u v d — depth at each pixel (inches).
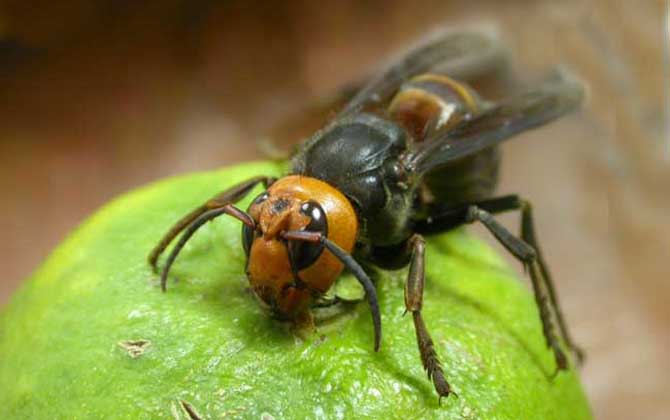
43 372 6.7
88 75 12.0
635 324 11.8
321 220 6.6
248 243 6.7
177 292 6.9
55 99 12.0
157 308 6.8
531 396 6.8
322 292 6.7
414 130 7.7
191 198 7.4
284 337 6.7
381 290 7.0
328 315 6.8
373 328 6.8
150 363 6.6
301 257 6.6
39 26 11.6
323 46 12.0
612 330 11.7
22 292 7.3
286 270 6.6
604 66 13.0
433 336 6.8
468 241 7.6
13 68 11.8
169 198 7.4
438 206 7.8
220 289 6.9
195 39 12.2
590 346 11.6
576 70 12.7
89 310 6.8
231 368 6.6
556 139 12.8
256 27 12.1
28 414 6.6
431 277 7.2
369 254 7.1
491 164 8.1
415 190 7.5
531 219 7.9
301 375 6.6
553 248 12.2
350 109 8.0
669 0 13.8
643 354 11.6
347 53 12.0
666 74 13.0
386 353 6.7
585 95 8.2
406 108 7.7
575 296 11.9
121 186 11.7
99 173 11.8
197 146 11.9
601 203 12.5
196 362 6.6
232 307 6.8
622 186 12.6
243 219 6.6
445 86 7.9
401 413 6.5
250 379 6.5
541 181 12.5
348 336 6.7
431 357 6.6
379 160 7.1
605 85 12.9
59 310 6.9
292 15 12.2
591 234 12.3
